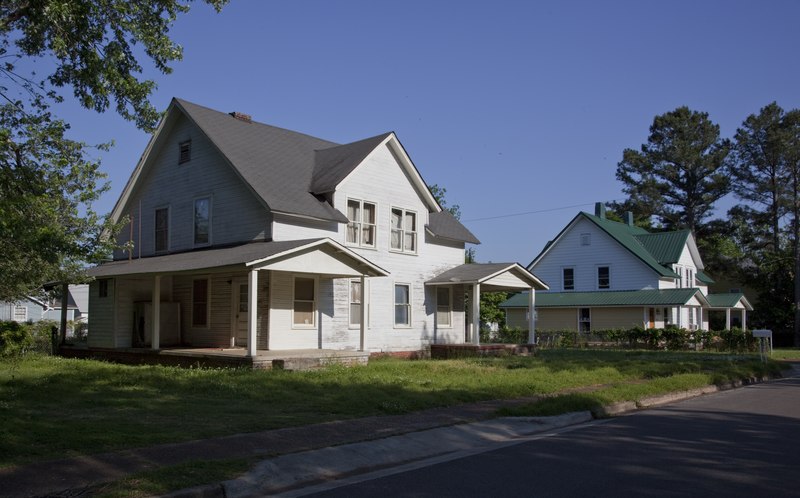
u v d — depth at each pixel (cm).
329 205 2373
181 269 1991
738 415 1309
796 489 728
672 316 4225
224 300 2302
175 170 2558
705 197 6109
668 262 4225
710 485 745
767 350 3409
